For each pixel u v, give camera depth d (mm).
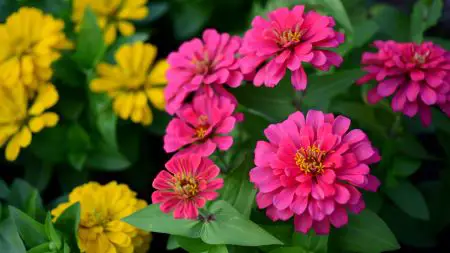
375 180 594
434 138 842
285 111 663
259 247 633
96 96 743
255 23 637
